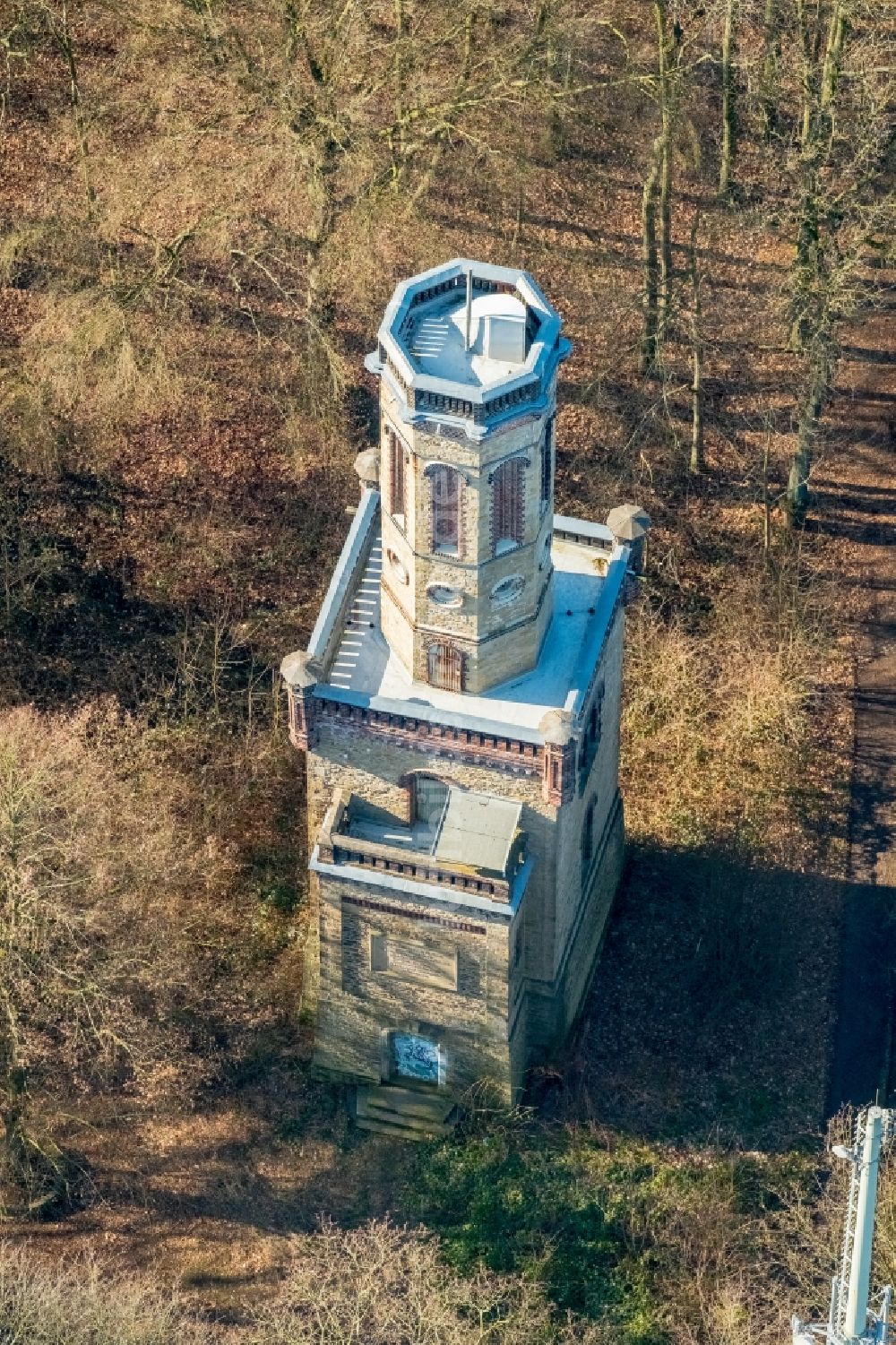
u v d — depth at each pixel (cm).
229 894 7075
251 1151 6494
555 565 6147
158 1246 6309
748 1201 6362
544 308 5306
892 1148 6081
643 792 7419
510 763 5659
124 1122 6556
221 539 7950
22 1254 6069
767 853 7262
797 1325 4734
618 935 7038
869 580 8094
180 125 7906
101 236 8056
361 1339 5781
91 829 6219
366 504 5994
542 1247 6166
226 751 7325
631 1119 6550
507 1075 6341
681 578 8019
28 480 8025
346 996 6334
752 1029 6812
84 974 6022
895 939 7075
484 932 5944
